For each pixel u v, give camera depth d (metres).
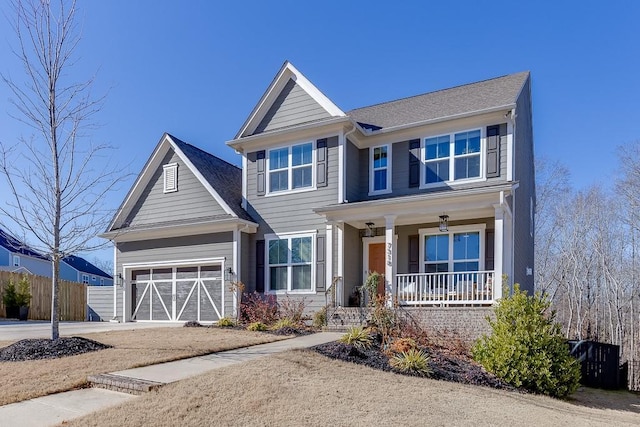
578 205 29.41
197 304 16.09
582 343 12.37
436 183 14.19
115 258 18.02
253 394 5.78
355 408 5.63
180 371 6.94
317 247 14.62
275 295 15.05
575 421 6.48
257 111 16.23
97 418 5.02
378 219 13.98
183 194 16.84
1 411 5.40
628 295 26.66
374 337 10.27
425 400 6.38
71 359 7.89
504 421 5.85
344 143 14.63
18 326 14.94
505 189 11.46
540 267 31.69
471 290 12.54
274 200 15.72
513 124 13.31
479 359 9.32
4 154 11.07
